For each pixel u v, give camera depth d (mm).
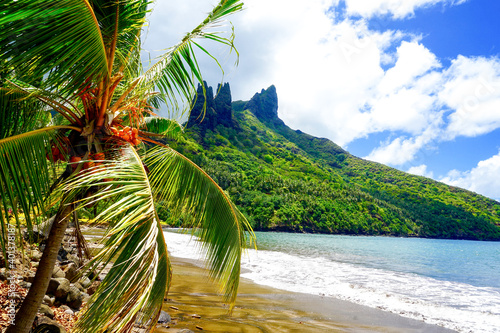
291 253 23250
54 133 2746
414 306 8133
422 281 13023
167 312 5746
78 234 3000
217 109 163500
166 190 3562
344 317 6887
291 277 11727
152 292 2820
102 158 2834
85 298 5285
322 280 11398
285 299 8234
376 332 5973
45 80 2486
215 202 3762
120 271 2223
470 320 7023
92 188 2791
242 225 4000
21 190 2393
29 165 2471
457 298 9703
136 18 3113
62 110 2990
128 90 3354
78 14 2244
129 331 1990
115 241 2250
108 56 2936
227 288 3756
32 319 2732
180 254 16359
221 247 3727
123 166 2559
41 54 2289
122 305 1979
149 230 2193
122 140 3053
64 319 4258
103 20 2867
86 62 2574
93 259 2137
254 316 6309
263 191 110188
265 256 18812
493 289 12203
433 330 6227
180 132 5676
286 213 97000
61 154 2867
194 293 7758
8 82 2754
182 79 3562
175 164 3703
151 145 3797
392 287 11023
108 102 3012
